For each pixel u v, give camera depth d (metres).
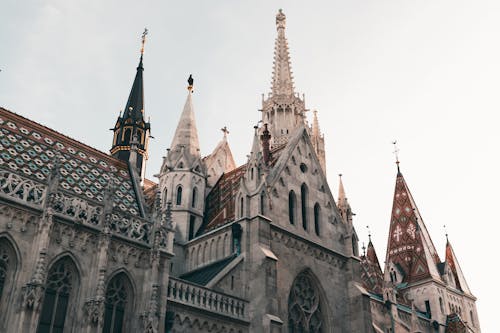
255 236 42.81
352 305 47.97
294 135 54.12
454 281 81.94
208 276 42.53
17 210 30.45
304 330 43.62
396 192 91.25
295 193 49.34
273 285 40.78
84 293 31.53
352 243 51.44
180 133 57.31
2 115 38.88
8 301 28.53
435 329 71.94
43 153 38.78
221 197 53.75
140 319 33.16
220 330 37.81
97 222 34.06
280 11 104.94
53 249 31.14
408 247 82.81
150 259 35.31
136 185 42.88
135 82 70.94
